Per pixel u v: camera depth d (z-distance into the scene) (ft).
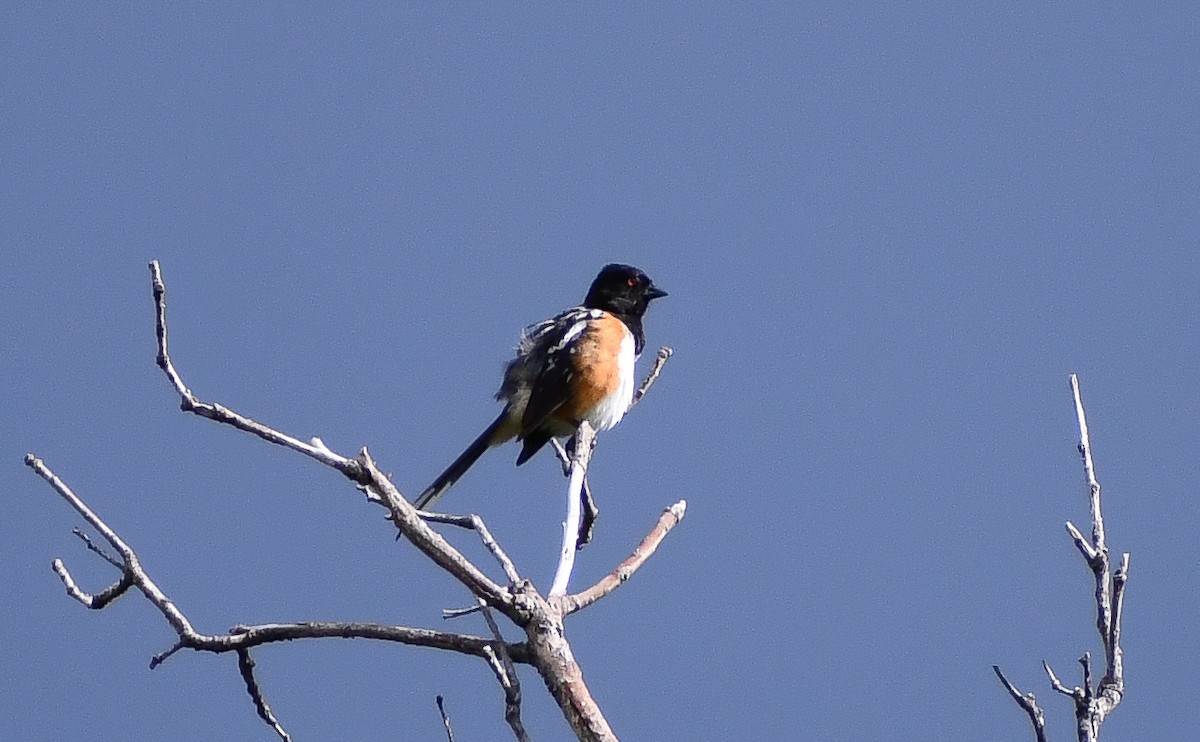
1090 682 24.38
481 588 25.55
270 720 27.96
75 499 26.20
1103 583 25.38
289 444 24.47
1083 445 26.61
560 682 25.50
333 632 27.37
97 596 26.81
